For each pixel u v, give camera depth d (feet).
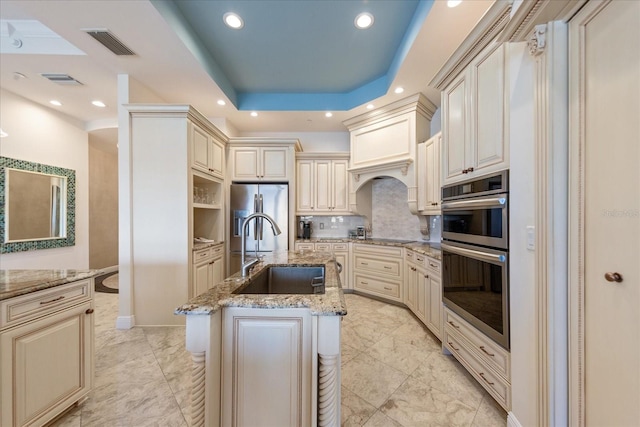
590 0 3.08
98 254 16.56
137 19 6.26
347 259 12.89
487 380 5.07
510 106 4.38
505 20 4.46
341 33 7.90
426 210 9.98
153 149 8.75
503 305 4.59
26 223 11.33
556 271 3.51
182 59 7.90
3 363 3.78
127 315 8.61
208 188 12.02
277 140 12.62
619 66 2.78
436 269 7.58
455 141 6.17
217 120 12.67
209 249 10.49
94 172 16.37
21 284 4.27
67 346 4.72
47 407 4.33
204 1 6.70
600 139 3.01
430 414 4.90
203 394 3.25
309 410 3.49
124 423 4.67
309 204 13.76
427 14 6.20
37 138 11.64
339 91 11.68
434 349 7.28
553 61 3.46
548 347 3.58
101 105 11.66
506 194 4.49
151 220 8.75
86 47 7.31
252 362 3.52
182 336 8.04
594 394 3.12
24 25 7.60
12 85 9.89
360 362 6.62
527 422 4.04
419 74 8.77
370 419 4.76
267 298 3.59
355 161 12.64
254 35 8.02
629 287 2.72
